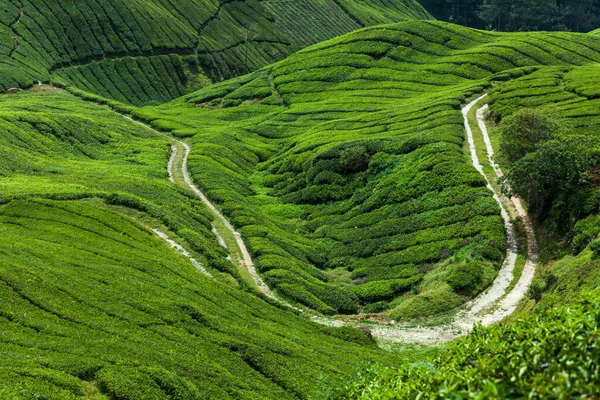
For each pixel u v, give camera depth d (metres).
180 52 192.25
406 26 153.50
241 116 141.88
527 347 15.07
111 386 28.78
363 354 43.25
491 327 18.81
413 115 103.00
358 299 60.84
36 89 149.25
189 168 98.75
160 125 131.12
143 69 180.50
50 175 76.75
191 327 39.25
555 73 107.19
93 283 41.47
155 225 64.50
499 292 53.66
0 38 163.38
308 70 150.12
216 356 36.50
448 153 79.12
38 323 33.94
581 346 14.05
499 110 93.19
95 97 148.62
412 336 49.97
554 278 47.69
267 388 34.16
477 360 16.39
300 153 102.25
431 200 71.94
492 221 62.75
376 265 66.00
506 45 135.75
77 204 60.97
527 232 61.31
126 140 112.19
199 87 186.00
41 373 28.05
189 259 58.59
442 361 19.34
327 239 76.25
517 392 13.06
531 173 57.81
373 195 80.00
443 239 64.06
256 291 57.00
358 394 20.52
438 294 54.44
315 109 127.44
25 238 49.25
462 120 94.25
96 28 182.75
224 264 60.12
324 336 47.72
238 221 76.00
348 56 148.62
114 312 37.78
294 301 58.00
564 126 70.81
